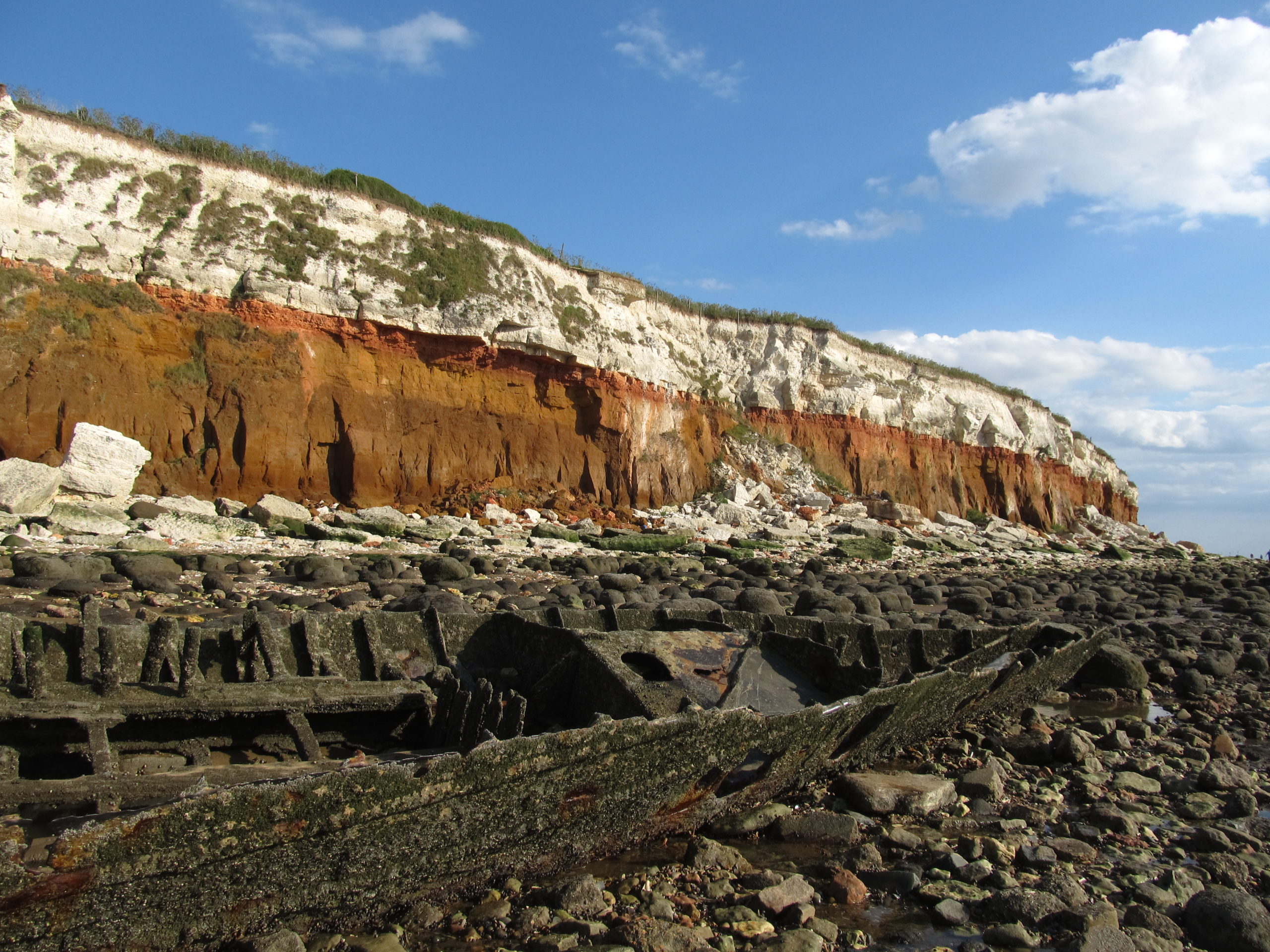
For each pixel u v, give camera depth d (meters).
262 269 21.25
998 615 14.52
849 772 6.41
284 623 6.19
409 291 23.34
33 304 17.86
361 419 22.06
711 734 4.80
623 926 4.05
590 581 14.27
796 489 33.31
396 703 5.65
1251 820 5.94
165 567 11.79
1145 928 4.30
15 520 13.81
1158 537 52.59
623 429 27.80
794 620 7.99
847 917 4.42
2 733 4.59
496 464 24.88
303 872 3.57
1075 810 6.14
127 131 20.91
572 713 6.13
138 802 4.15
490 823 4.08
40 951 2.99
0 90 18.59
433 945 3.89
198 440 19.42
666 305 33.84
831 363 36.75
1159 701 9.77
